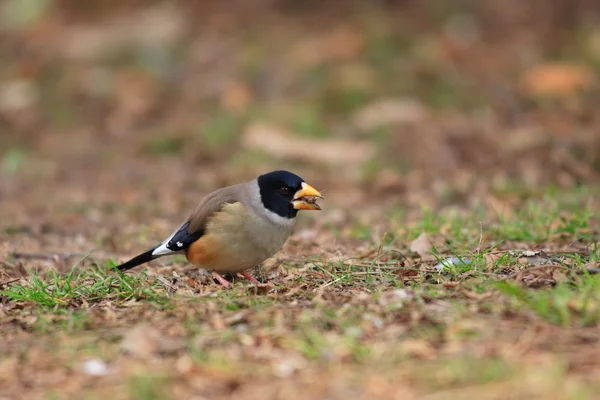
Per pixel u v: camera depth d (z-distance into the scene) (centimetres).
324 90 2164
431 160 1767
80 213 1534
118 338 761
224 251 941
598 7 2477
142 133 2120
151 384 644
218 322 773
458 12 2502
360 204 1516
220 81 2300
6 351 743
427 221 1162
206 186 1725
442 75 2195
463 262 923
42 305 884
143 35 2564
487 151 1762
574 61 2286
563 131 1833
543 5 2477
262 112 2089
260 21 2589
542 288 820
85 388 657
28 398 647
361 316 768
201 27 2592
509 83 2170
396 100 2103
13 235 1365
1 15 2841
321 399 612
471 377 624
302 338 722
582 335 690
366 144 1898
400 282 888
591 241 1057
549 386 602
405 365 656
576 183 1543
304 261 1030
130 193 1688
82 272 1012
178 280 970
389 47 2333
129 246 1248
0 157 2041
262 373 662
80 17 2780
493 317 741
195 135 2025
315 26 2522
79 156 2014
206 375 660
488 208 1345
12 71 2522
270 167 1816
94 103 2298
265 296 865
